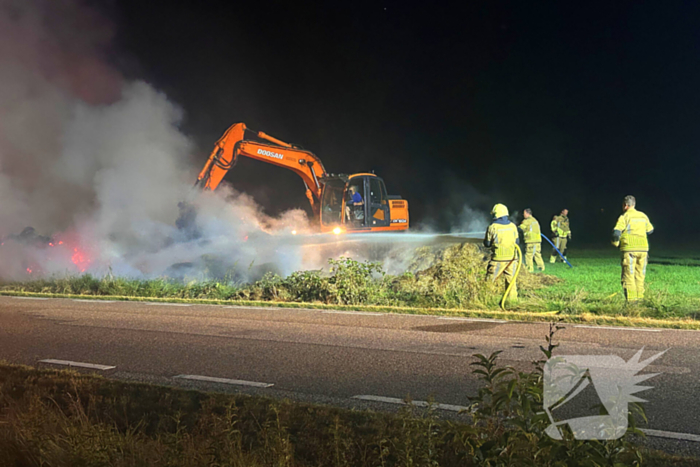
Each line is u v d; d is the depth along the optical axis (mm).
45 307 11797
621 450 3203
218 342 8328
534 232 16000
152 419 5035
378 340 8266
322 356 7406
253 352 7688
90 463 3713
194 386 6195
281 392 5934
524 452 3230
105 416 5055
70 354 7719
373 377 6418
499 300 11055
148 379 6492
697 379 6027
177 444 3977
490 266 11062
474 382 6156
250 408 5180
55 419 4492
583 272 16703
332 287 12117
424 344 7969
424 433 3891
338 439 4125
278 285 13164
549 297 12055
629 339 7965
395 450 4035
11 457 3828
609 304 10562
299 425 4785
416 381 6234
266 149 19109
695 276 15367
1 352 7879
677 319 9430
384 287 12891
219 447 3879
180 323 9844
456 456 3914
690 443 4391
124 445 4027
